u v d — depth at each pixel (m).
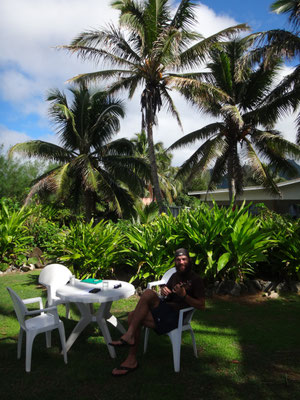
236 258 6.18
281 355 3.66
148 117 16.64
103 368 3.37
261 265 7.00
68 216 17.14
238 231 6.02
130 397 2.85
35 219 10.72
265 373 3.26
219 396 2.85
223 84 18.80
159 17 15.79
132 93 17.58
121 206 20.27
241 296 6.04
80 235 7.24
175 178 20.64
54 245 7.63
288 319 4.84
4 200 10.80
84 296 3.57
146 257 6.44
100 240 6.76
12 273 8.48
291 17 13.28
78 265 7.03
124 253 6.99
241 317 4.96
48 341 3.89
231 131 18.56
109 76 16.36
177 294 3.42
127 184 19.83
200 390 2.95
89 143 20.03
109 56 15.81
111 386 3.03
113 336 4.25
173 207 20.53
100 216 23.45
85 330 4.45
